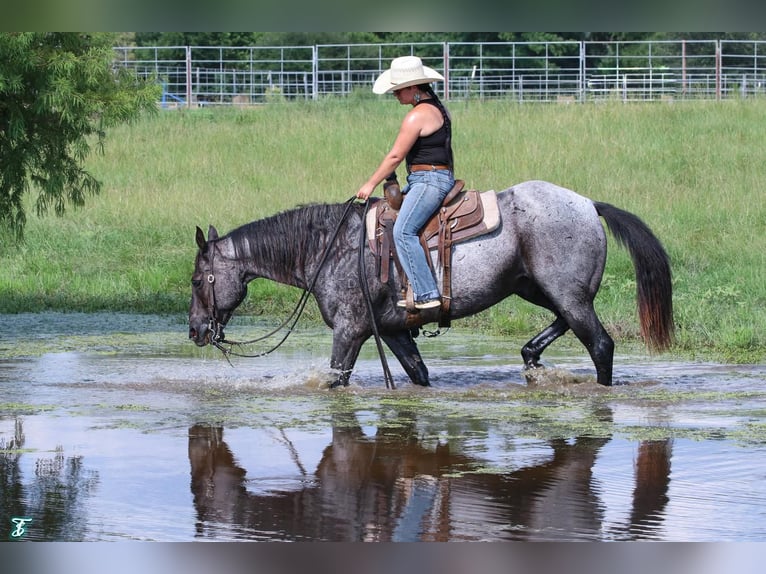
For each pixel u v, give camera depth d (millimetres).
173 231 24688
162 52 53844
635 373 12891
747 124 32906
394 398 11508
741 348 14617
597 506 7617
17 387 12070
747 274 19062
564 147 30625
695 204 24656
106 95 16812
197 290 12375
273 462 8812
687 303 17266
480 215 11594
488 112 35469
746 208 23875
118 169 31562
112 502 7773
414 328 12344
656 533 7121
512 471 8500
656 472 8438
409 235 11461
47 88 16016
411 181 11586
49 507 7660
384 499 7801
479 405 11094
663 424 10117
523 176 27688
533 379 12328
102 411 10781
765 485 8094
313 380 12156
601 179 27281
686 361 13797
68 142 17547
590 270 11758
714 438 9516
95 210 26844
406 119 11430
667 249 20781
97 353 14562
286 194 27781
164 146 33875
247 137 34625
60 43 16812
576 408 10898
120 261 22922
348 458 8914
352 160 31078
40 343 15438
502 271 11680
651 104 36406
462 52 54219
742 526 7227
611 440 9477
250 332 16625
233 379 12570
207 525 7297
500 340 15914
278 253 12211
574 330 11812
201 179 30266
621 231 11945
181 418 10445
